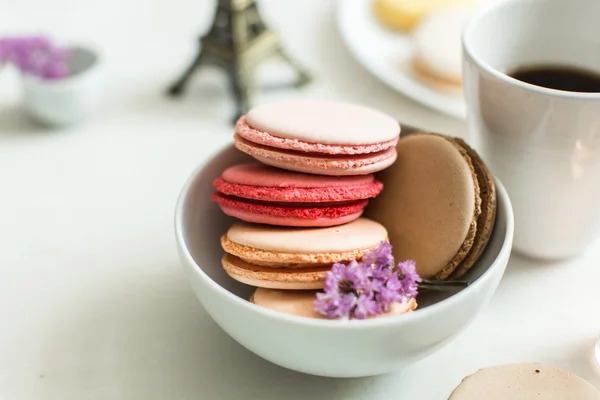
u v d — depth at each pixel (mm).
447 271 222
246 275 213
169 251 260
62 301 244
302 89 326
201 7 377
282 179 217
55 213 273
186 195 230
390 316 202
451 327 202
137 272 252
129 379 223
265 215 217
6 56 300
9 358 228
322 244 209
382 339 194
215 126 313
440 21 328
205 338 233
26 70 300
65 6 376
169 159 296
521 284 245
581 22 249
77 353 230
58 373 225
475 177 224
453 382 221
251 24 317
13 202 278
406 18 343
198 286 206
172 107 323
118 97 327
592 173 224
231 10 305
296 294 213
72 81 301
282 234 214
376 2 353
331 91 324
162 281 250
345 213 220
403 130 252
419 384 221
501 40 252
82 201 278
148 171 291
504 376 204
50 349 231
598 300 240
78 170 291
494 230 223
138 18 371
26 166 293
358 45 331
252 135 218
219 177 240
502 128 229
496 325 234
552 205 234
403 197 235
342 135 214
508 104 222
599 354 223
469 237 219
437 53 311
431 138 235
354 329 191
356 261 211
